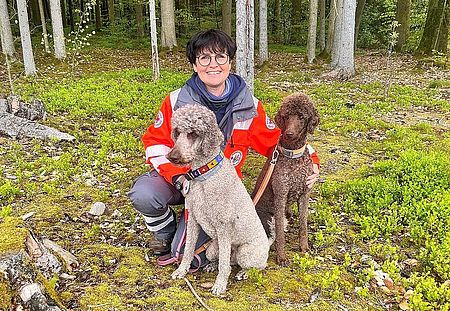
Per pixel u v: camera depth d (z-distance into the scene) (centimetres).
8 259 119
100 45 941
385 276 149
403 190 208
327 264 156
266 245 139
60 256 146
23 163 243
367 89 499
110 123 329
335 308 133
